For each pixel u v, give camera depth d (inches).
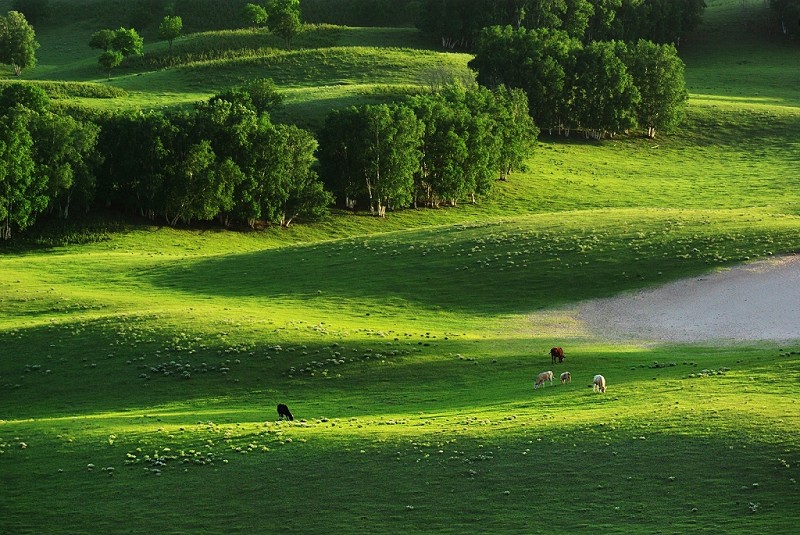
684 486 2128.4
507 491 2186.3
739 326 3890.3
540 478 2231.8
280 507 2206.0
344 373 3437.5
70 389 3422.7
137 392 3353.8
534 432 2503.7
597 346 3750.0
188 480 2367.1
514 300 4431.6
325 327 3993.6
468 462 2346.2
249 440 2598.4
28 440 2714.1
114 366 3595.0
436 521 2090.3
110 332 3927.2
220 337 3823.8
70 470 2476.6
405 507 2158.0
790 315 3944.4
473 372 3415.4
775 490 2068.2
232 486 2320.4
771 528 1915.6
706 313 4069.9
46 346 3831.2
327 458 2432.3
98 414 3127.5
